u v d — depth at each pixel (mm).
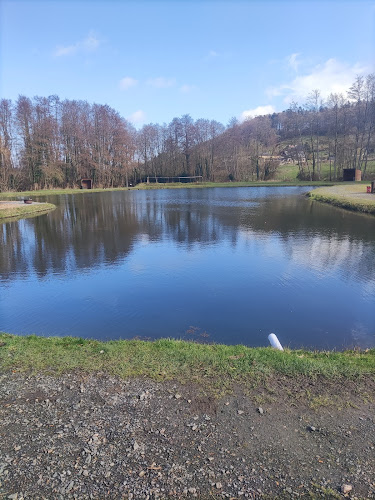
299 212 25062
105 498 2918
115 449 3479
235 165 71812
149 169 74500
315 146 83125
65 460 3344
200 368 4980
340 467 3225
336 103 62625
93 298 9289
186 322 7762
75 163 62750
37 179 58219
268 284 10117
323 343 6770
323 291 9523
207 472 3174
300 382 4609
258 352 5520
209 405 4148
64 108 61906
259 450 3434
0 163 54219
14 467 3268
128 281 10633
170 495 2938
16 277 11250
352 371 4855
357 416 3943
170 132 73312
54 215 26500
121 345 5914
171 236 17484
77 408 4152
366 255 12984
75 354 5516
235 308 8484
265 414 3977
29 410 4133
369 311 8242
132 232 18797
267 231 18109
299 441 3557
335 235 16625
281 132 103812
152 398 4309
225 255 13453
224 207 29484
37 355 5500
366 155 60531
